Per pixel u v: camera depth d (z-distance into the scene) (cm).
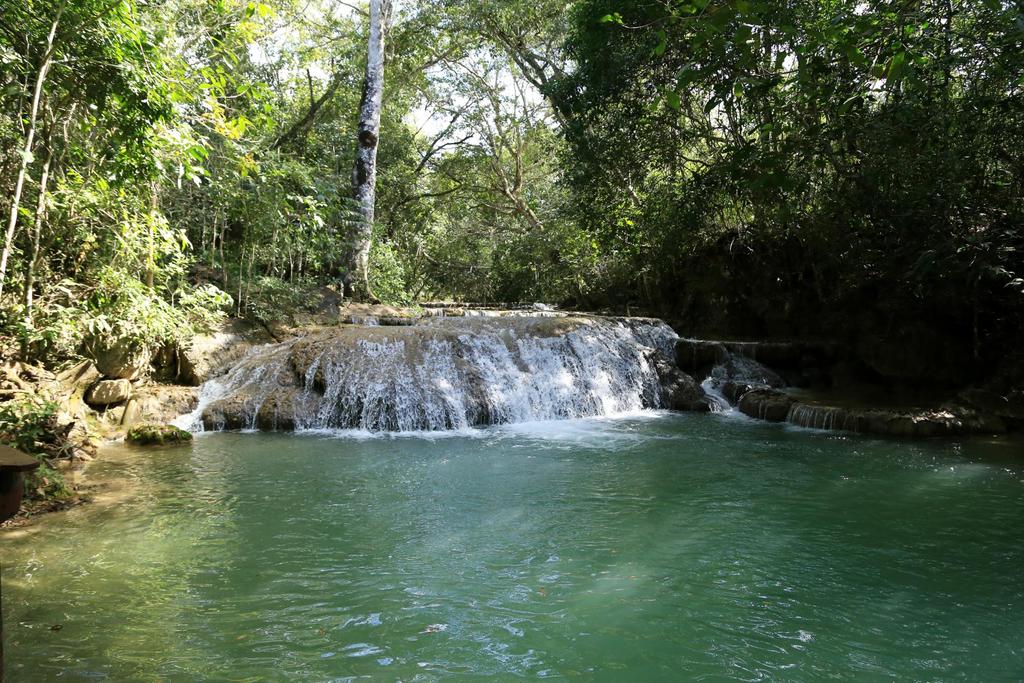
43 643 390
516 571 517
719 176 1395
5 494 270
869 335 1395
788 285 1598
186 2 990
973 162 1134
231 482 752
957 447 952
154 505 665
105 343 1005
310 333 1258
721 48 577
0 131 805
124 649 386
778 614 449
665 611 451
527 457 891
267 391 1104
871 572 518
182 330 1098
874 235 1354
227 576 499
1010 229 1177
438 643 404
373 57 1727
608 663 384
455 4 2302
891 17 673
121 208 980
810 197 1495
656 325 1527
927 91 1099
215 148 1174
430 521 630
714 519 641
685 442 994
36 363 934
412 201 2866
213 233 1316
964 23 951
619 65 1442
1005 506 680
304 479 771
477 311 1678
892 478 787
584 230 1866
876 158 1223
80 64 736
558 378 1244
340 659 382
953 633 423
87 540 568
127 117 747
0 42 698
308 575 504
